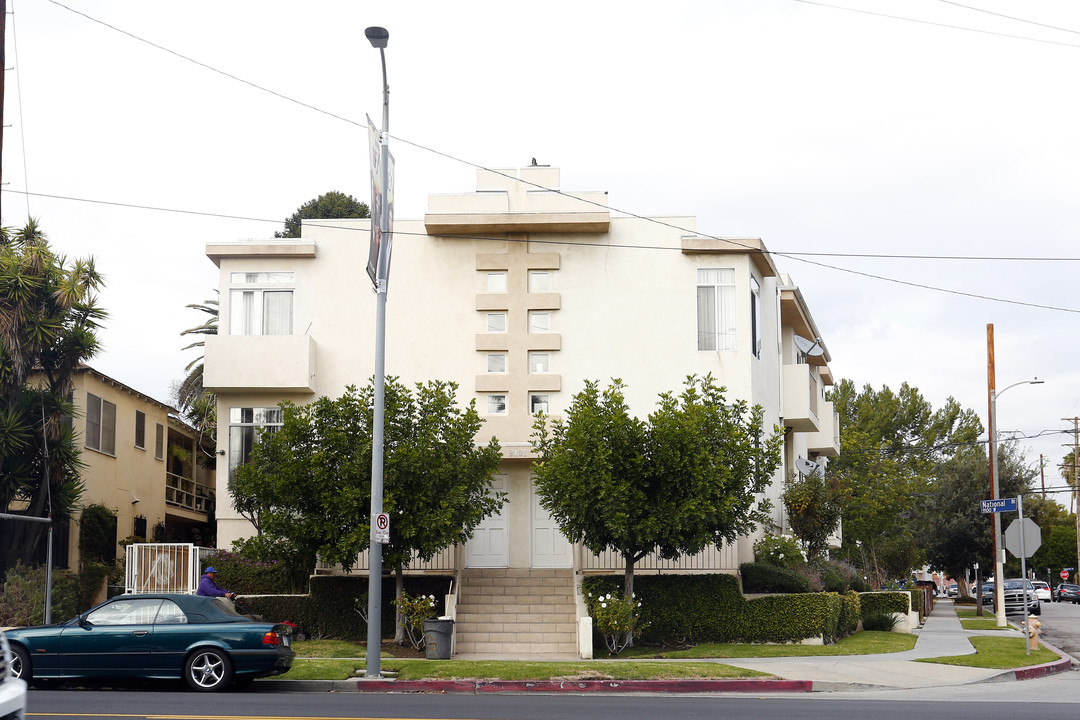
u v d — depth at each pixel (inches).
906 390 2474.2
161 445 1413.6
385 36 696.4
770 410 1127.6
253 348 1024.9
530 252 1062.4
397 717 496.4
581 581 936.9
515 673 674.2
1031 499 2031.3
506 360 1050.1
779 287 1204.5
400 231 1070.4
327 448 865.5
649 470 853.8
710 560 994.7
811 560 1130.0
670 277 1056.2
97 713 501.0
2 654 298.5
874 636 1069.1
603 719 502.6
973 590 3004.4
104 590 1122.7
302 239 1066.1
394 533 847.1
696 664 729.0
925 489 1953.7
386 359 1050.7
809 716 522.9
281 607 933.2
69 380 1050.1
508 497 1039.0
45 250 1032.2
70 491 1031.6
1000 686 707.4
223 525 1019.9
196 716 492.7
